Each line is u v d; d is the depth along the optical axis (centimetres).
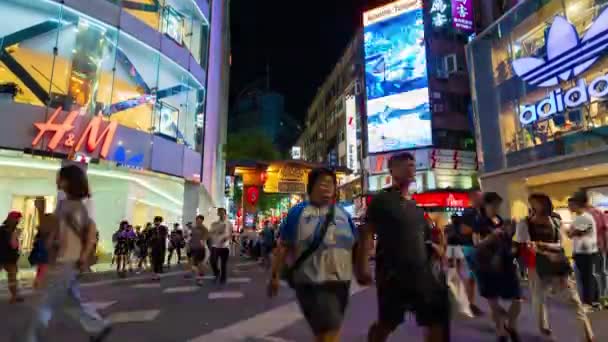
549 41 1369
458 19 3066
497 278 458
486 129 1670
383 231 308
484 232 485
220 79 2791
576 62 1266
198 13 2092
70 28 1418
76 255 366
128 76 1606
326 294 285
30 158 1251
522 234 479
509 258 462
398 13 3344
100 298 786
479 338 487
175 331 520
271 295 309
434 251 322
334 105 5219
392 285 305
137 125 1636
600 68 1197
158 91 1777
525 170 1404
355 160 4047
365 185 3631
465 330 527
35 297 348
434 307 299
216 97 2527
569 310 645
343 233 302
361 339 480
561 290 463
